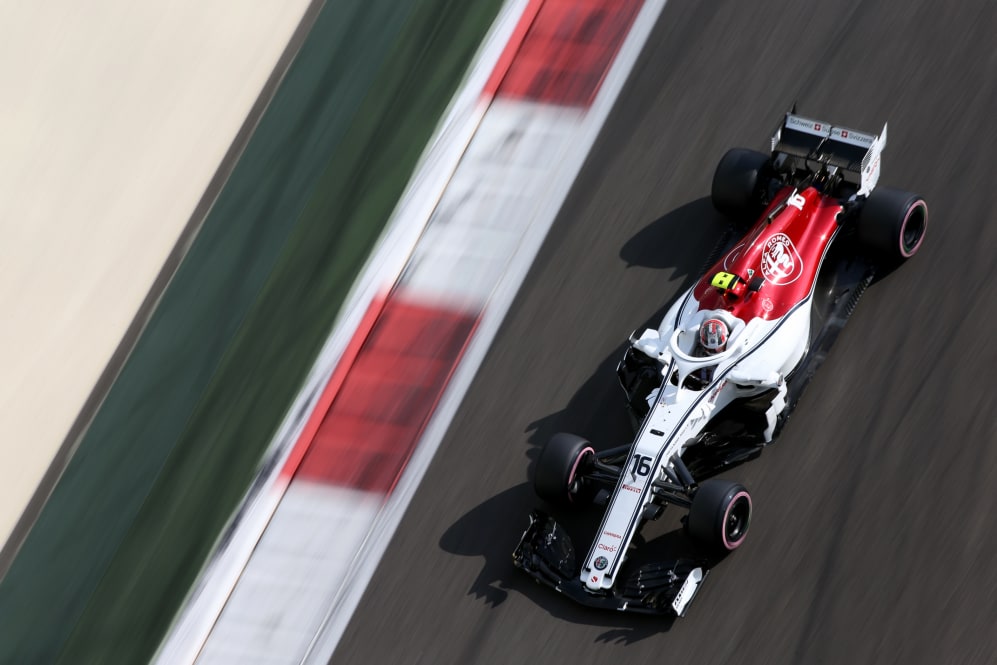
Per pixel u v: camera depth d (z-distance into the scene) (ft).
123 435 140.36
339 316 140.46
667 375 111.14
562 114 153.58
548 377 126.52
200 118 177.78
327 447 127.85
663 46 156.66
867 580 102.47
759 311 112.78
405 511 119.85
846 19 151.43
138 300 156.97
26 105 185.78
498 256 140.46
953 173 131.13
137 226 166.09
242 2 191.52
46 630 123.85
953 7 148.56
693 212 136.56
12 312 160.35
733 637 101.91
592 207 141.59
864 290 122.93
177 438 136.67
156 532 127.54
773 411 111.04
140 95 183.93
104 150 178.29
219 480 129.39
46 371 152.15
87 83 188.44
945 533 103.60
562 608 107.96
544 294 134.41
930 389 113.50
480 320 134.72
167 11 194.70
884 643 98.53
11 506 138.82
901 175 132.57
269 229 156.66
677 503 105.91
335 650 111.14
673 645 102.63
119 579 124.77
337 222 152.56
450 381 129.80
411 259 143.33
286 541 121.08
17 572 131.23
